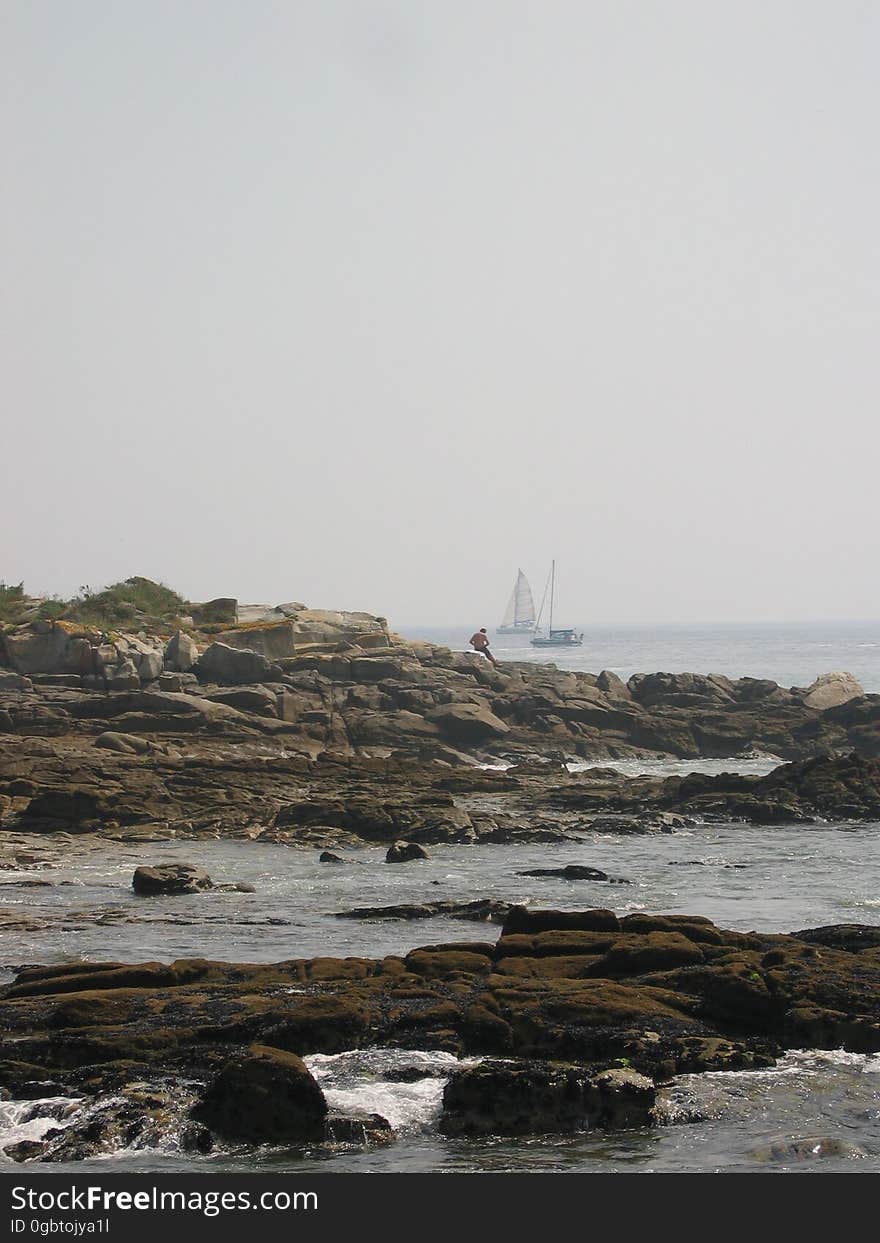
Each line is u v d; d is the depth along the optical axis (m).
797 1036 32.03
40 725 92.44
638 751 111.50
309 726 100.38
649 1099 28.00
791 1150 26.62
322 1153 26.77
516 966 36.34
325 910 53.53
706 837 73.19
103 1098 28.31
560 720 112.62
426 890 58.28
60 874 62.38
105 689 99.38
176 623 119.25
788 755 112.06
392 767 86.19
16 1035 32.19
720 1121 28.06
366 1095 28.89
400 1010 33.06
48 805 74.06
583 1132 27.77
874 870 62.91
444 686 110.81
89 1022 32.75
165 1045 31.12
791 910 53.19
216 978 37.00
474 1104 27.92
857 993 32.91
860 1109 28.52
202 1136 26.95
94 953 44.97
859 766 81.81
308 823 73.50
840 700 121.00
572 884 59.59
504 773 90.69
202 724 95.69
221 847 70.31
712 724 115.12
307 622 123.38
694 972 34.69
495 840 71.75
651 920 39.62
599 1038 30.97
